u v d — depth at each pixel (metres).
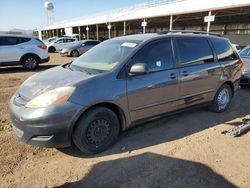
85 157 3.85
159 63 4.50
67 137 3.62
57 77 4.04
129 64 4.13
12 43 12.33
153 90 4.36
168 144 4.26
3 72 11.98
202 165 3.66
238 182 3.31
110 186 3.20
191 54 5.00
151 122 5.14
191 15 26.77
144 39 4.50
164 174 3.44
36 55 12.95
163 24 42.44
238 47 18.56
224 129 4.93
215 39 5.63
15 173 3.46
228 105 5.98
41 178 3.35
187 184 3.25
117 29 55.88
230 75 5.77
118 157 3.84
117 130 4.12
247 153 4.03
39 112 3.47
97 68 4.25
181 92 4.82
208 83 5.30
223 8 20.50
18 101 3.80
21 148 4.08
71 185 3.22
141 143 4.28
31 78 4.32
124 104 4.05
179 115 5.59
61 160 3.77
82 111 3.63
